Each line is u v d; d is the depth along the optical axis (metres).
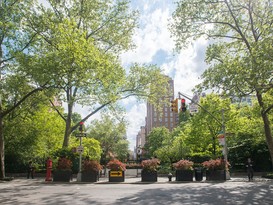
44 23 23.05
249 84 15.08
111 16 29.47
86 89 19.45
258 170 32.53
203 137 35.91
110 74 21.80
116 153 78.12
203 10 23.72
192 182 21.45
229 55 24.94
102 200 11.23
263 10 21.91
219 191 14.21
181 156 41.44
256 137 32.16
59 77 18.08
